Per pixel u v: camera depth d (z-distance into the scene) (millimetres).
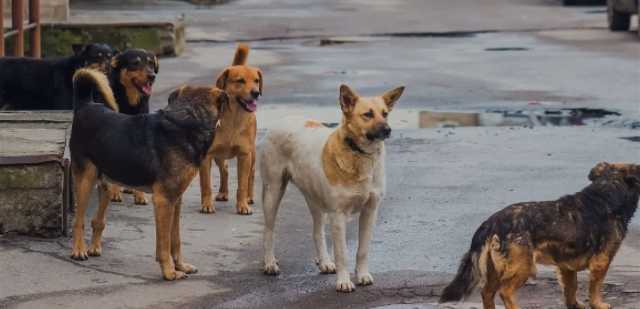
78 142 10938
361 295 10055
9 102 16484
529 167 15812
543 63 28453
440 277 10594
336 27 39188
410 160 16469
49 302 9711
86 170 10961
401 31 37719
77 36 29766
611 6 36812
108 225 12445
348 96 9836
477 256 8852
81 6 46219
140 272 10711
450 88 24125
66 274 10555
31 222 11633
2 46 19656
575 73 26297
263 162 10805
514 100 22297
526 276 8789
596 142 17641
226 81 13094
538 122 19797
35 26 24391
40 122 14102
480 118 20297
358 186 9992
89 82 11023
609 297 9820
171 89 23703
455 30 37938
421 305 9711
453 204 13633
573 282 9391
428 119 20234
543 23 40281
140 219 12773
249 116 13172
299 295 10078
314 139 10320
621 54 30203
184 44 32219
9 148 12133
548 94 23031
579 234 8891
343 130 9914
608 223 9023
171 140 10352
